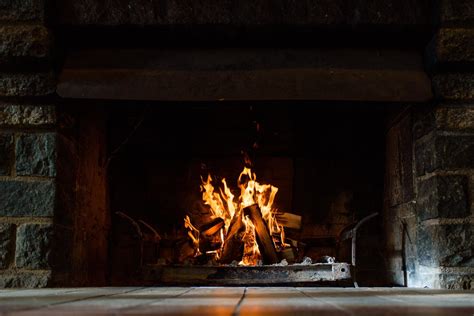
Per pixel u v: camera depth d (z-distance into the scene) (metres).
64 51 4.23
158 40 4.27
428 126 4.18
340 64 4.21
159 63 4.20
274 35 4.23
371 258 5.36
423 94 4.09
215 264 4.78
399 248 4.84
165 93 4.10
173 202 5.46
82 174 4.56
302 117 5.50
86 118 4.66
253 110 5.48
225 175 5.48
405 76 4.16
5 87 4.02
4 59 3.97
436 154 4.03
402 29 4.16
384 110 5.38
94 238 4.89
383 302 2.44
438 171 4.02
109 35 4.23
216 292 3.28
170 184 5.47
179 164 5.48
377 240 5.38
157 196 5.46
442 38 4.02
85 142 4.64
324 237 5.38
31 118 4.02
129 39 4.26
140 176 5.46
